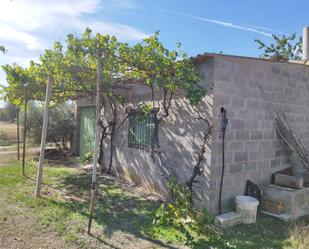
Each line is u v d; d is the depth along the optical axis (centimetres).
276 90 661
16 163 952
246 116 594
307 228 498
